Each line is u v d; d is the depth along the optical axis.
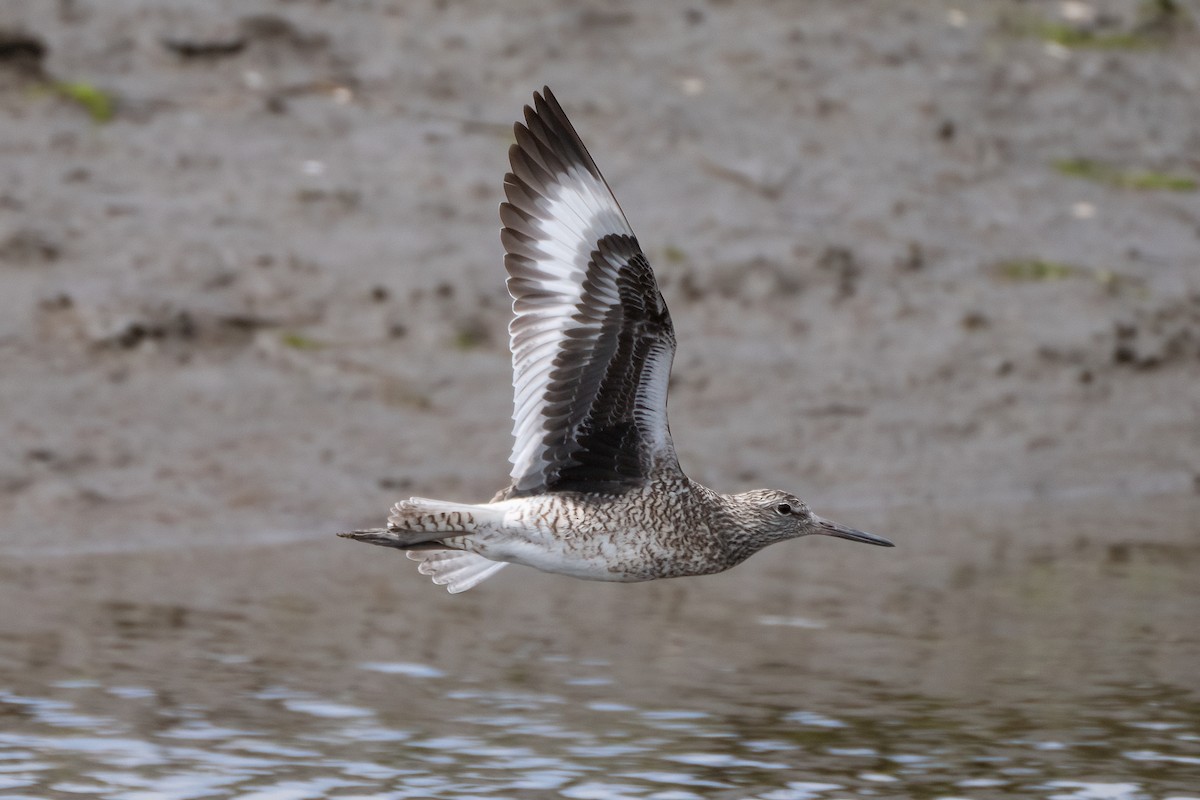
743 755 10.34
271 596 13.30
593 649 12.35
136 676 11.41
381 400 16.47
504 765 10.12
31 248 17.25
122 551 14.20
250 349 16.78
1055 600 13.62
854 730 10.77
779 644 12.52
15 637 12.05
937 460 17.06
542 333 9.63
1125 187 21.44
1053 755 10.41
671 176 20.03
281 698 11.13
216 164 18.97
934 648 12.41
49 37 20.16
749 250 19.09
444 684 11.48
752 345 18.22
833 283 19.00
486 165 19.53
